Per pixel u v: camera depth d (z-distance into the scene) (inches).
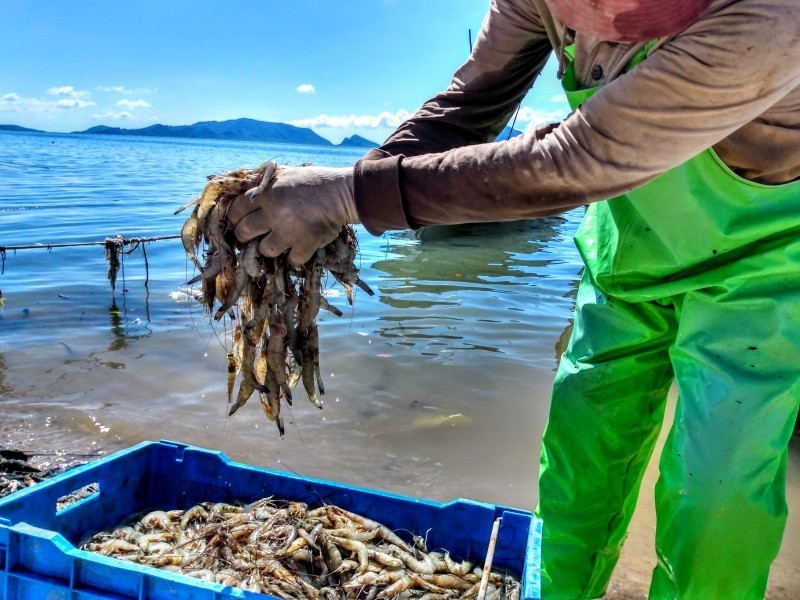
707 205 67.6
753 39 51.2
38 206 641.6
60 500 142.9
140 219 562.9
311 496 126.3
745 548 69.9
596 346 85.1
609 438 85.9
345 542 116.9
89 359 228.8
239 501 128.6
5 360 225.8
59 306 289.9
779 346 67.8
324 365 223.1
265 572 112.7
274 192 70.7
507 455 169.5
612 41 63.2
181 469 131.3
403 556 115.5
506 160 59.4
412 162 64.1
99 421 183.5
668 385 87.4
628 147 56.0
